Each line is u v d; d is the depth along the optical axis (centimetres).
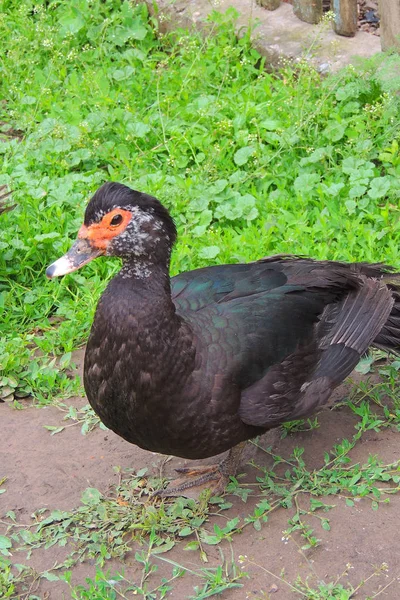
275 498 528
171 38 966
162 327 468
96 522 516
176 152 801
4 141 856
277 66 904
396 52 818
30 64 929
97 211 472
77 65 942
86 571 491
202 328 496
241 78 898
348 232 714
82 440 584
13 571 491
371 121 795
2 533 518
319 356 531
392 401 598
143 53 946
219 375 486
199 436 489
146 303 467
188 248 706
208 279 541
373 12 952
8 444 580
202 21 948
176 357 471
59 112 859
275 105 838
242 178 768
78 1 987
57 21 998
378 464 543
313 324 538
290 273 554
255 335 506
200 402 480
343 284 549
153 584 479
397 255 697
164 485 546
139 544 504
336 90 844
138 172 792
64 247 716
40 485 548
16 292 704
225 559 491
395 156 770
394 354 571
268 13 945
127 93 877
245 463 560
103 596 465
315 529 502
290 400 509
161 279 473
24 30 970
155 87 898
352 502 516
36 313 690
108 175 808
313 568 479
